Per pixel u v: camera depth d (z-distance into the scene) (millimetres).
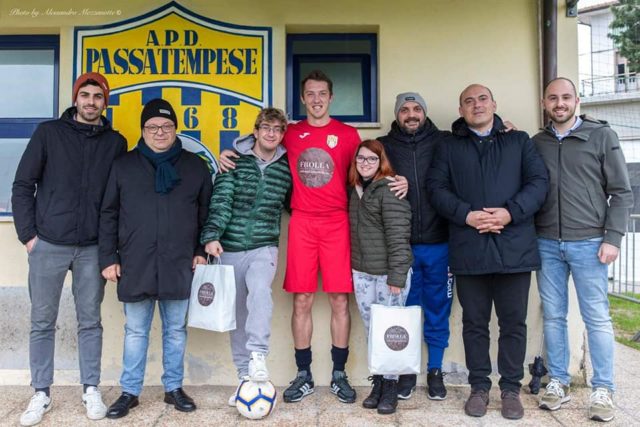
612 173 2936
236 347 3182
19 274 3611
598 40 20859
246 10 3691
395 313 2949
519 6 3730
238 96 3676
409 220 3066
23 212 2867
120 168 2961
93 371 3037
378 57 3779
